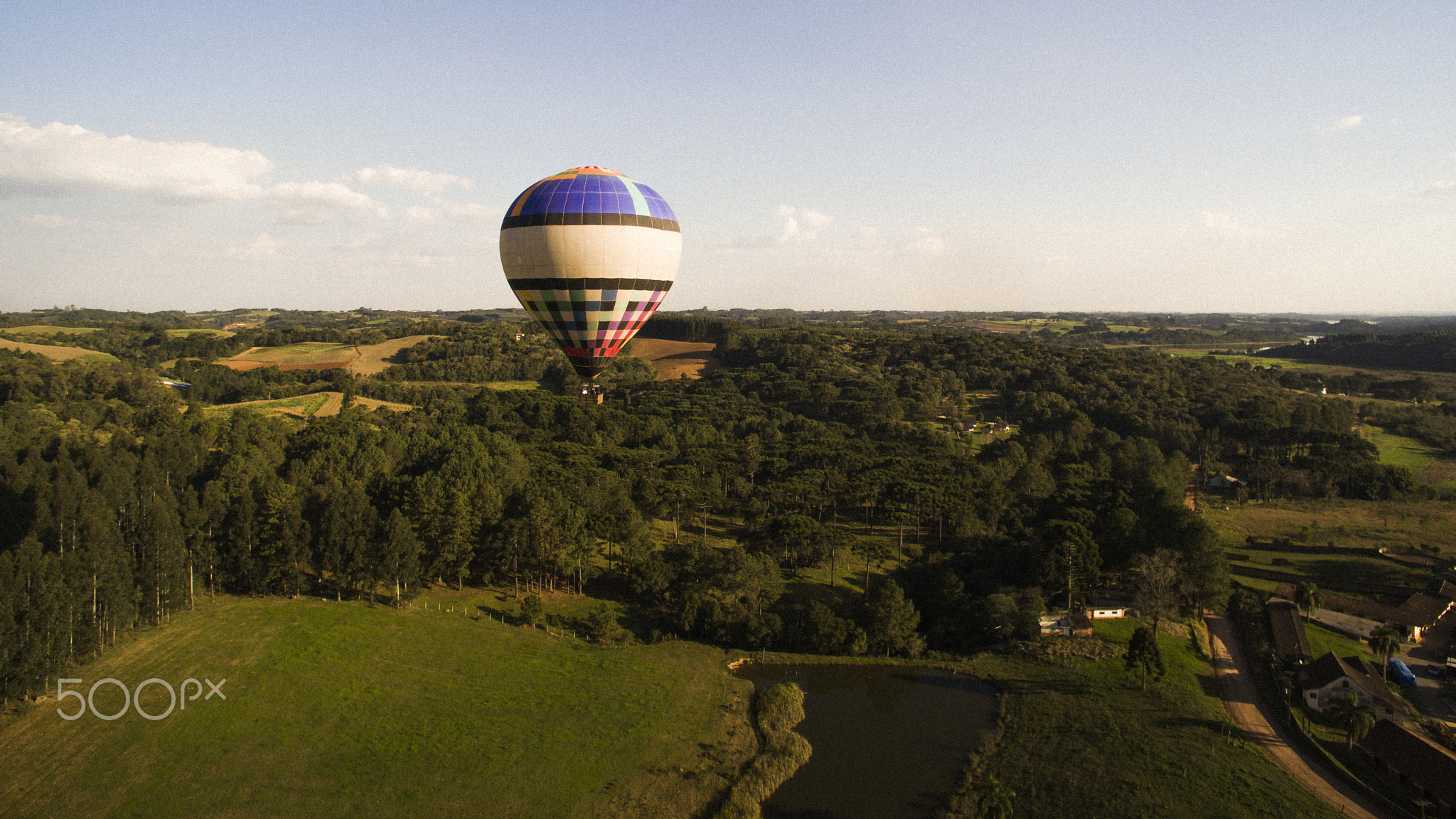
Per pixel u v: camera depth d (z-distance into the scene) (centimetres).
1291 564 8200
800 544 7525
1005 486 10138
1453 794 4056
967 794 4553
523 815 4191
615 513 8069
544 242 5903
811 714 5491
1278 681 5659
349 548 6481
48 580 4941
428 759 4575
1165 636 6412
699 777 4662
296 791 4209
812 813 4428
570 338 6381
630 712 5250
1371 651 6175
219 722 4725
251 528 6575
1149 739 4947
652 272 6181
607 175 6066
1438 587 7200
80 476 7456
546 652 6028
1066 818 4328
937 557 7625
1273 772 4597
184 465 8488
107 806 3953
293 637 5797
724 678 5884
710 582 6850
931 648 6494
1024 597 6619
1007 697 5656
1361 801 4347
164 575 5803
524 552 7062
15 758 4228
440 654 5809
